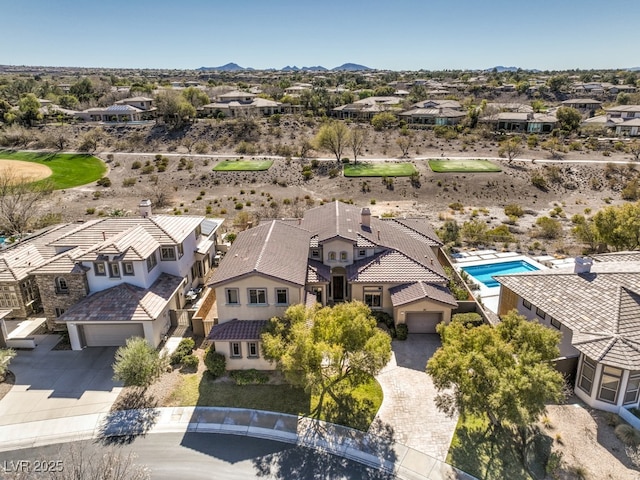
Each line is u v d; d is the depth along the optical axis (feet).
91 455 69.46
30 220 186.60
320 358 72.74
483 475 65.46
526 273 103.65
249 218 189.98
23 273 107.86
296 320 81.82
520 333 71.46
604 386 75.97
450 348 68.03
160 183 259.60
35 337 102.27
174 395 83.25
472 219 197.36
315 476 65.57
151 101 435.53
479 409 64.13
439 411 78.95
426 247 124.67
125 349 82.58
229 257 103.65
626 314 80.43
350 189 244.83
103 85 549.13
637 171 258.16
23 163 297.74
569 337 85.20
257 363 89.61
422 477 65.36
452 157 295.89
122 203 228.02
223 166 282.77
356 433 73.92
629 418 74.02
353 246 111.14
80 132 355.77
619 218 135.03
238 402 81.30
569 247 158.61
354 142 287.69
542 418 75.25
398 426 75.51
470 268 143.84
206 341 94.89
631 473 64.90
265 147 320.50
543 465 66.64
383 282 106.32
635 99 492.13
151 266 105.50
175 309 109.81
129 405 80.74
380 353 73.31
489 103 490.08
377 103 460.96
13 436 73.77
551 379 62.95
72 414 78.59
